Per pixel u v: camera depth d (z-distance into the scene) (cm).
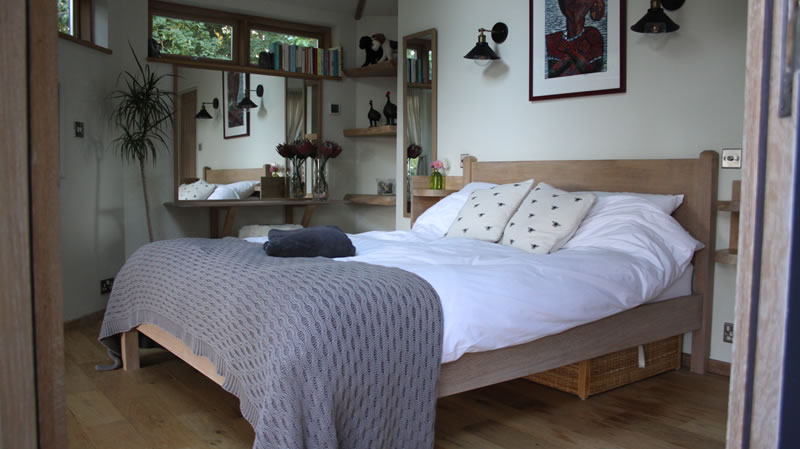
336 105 604
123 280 321
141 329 330
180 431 251
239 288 224
